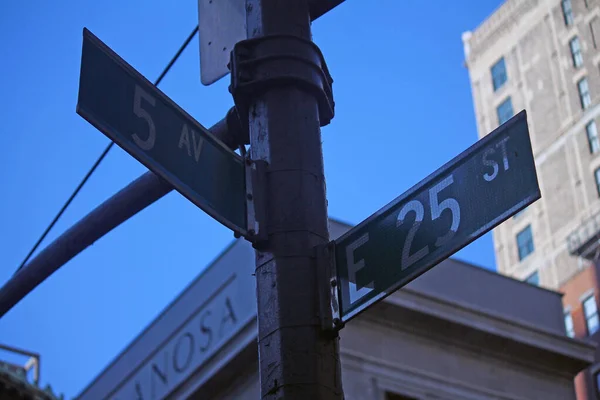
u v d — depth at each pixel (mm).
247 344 34281
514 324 37969
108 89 6668
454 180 6707
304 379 6391
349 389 32344
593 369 59281
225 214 6883
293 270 6777
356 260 6871
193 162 6902
